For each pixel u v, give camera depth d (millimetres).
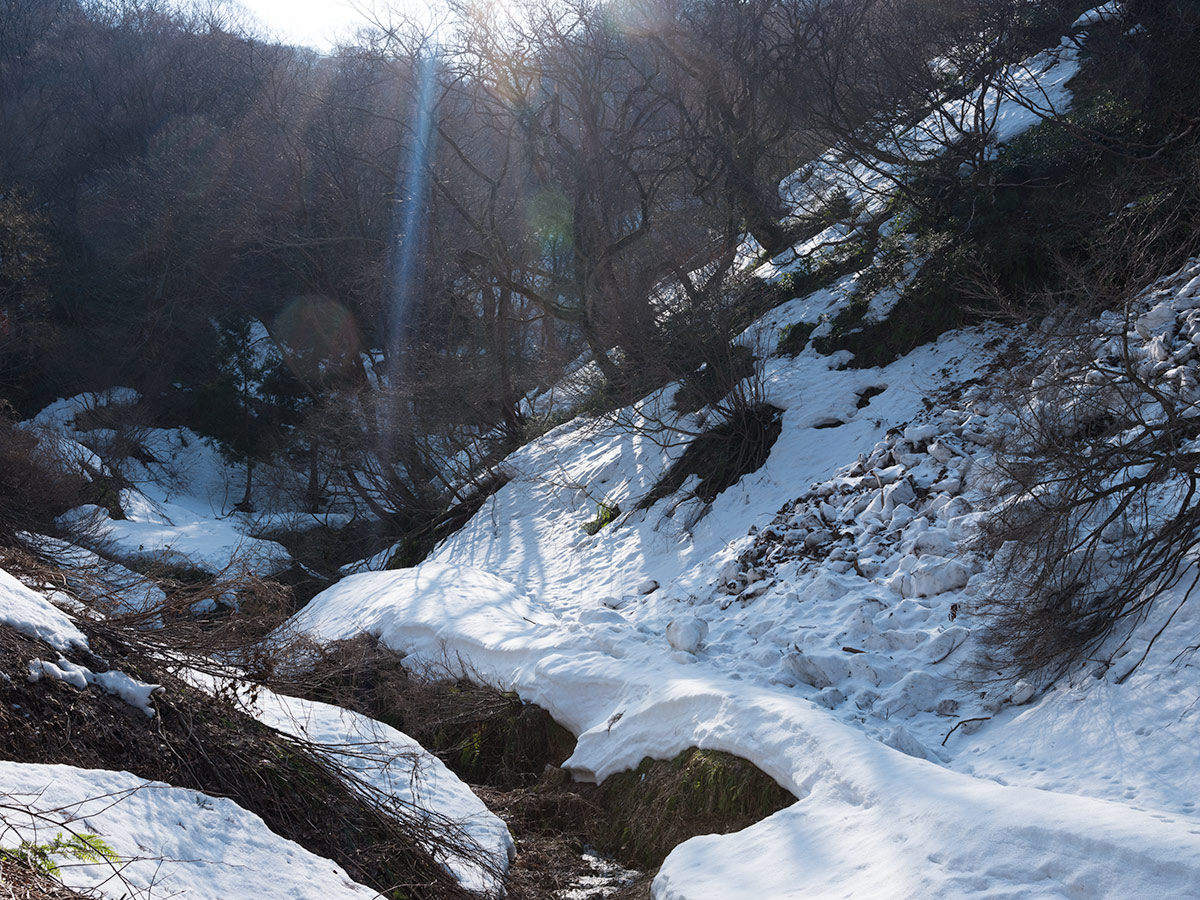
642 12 20562
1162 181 13609
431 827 6785
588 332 20797
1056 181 16562
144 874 4168
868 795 6434
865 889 5586
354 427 27453
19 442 22125
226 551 24734
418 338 28188
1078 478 8008
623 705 9734
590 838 8758
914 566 10266
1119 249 11148
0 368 38125
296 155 32156
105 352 40906
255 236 33562
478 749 10695
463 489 23344
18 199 39688
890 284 17516
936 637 9016
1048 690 7836
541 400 26047
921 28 18016
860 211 20422
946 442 12547
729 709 8367
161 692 5922
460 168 27797
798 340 18188
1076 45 19328
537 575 17250
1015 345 13688
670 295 21000
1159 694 6926
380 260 29797
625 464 19125
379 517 28703
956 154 17750
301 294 36969
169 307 40188
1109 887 4762
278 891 4648
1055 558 7996
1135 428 8883
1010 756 7262
